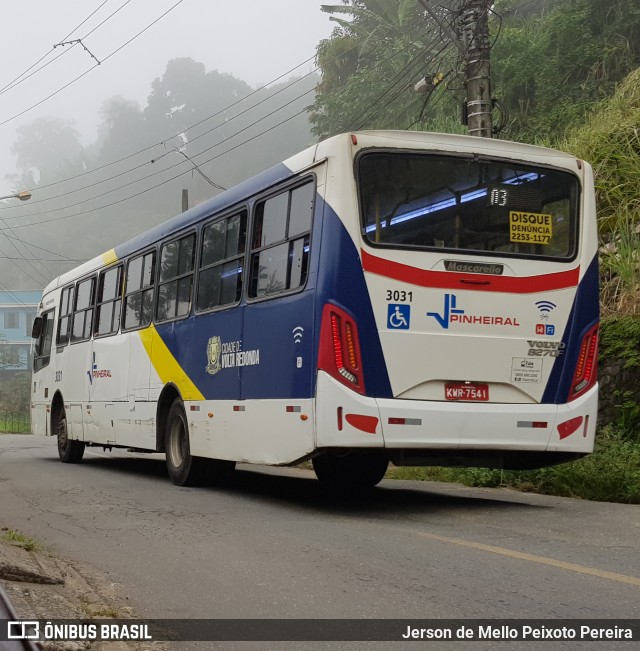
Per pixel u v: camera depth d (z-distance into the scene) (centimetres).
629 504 927
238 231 1009
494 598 521
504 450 852
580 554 644
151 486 1153
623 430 1149
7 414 4800
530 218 880
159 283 1229
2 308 6394
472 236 856
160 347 1202
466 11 1482
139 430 1273
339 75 3531
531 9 3222
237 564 629
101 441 1437
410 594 532
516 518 821
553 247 885
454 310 838
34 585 548
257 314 935
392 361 815
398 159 845
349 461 1083
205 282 1083
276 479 1249
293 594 540
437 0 3119
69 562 649
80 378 1547
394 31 3409
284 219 909
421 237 838
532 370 860
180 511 896
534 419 851
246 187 1006
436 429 817
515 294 860
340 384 804
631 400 1175
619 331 1204
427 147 854
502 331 852
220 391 1013
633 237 1342
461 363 835
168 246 1211
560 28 2497
